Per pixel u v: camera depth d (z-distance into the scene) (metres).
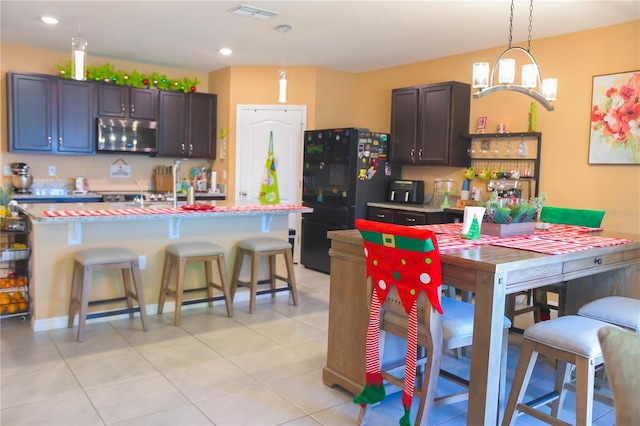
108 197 5.88
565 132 4.67
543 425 2.46
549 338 2.12
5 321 3.78
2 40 5.41
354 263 2.63
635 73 4.19
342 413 2.51
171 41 5.30
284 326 3.83
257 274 4.16
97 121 5.87
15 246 3.72
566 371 2.48
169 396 2.62
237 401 2.60
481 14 4.14
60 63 5.90
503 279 2.02
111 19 4.55
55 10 4.32
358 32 4.78
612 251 2.58
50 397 2.57
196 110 6.58
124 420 2.36
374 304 2.32
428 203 5.82
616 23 4.29
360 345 2.61
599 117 4.43
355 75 6.75
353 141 5.57
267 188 6.46
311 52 5.64
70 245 3.69
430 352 2.12
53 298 3.63
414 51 5.47
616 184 4.35
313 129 6.36
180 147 6.50
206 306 4.32
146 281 4.03
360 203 5.70
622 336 1.25
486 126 5.31
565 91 4.65
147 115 6.21
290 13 4.26
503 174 5.02
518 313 3.48
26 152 5.54
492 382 2.04
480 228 2.83
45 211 3.65
